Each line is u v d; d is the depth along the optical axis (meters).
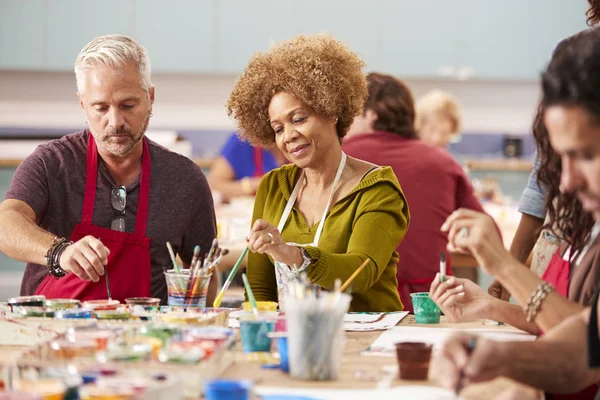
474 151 8.45
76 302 2.33
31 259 2.59
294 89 2.71
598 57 1.58
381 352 2.06
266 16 7.89
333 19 7.93
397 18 7.97
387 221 2.70
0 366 1.58
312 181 2.86
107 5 7.80
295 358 1.80
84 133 3.02
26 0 7.75
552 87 1.62
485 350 1.62
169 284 2.44
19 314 2.17
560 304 1.87
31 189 2.86
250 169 6.75
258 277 2.90
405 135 3.97
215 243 2.54
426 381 1.79
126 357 1.69
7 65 7.80
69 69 7.85
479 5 8.00
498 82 8.38
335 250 2.74
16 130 8.15
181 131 8.30
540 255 2.52
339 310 1.80
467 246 1.93
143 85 2.83
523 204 2.99
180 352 1.71
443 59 8.02
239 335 2.23
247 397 1.53
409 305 3.83
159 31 7.86
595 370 1.72
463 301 2.33
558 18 8.02
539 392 1.74
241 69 7.92
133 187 2.94
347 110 2.84
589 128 1.58
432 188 3.88
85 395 1.45
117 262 2.82
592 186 1.62
